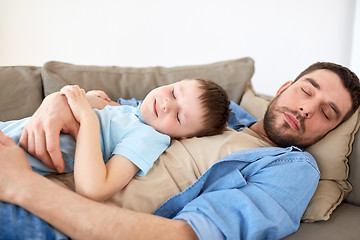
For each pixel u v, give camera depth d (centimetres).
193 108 109
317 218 92
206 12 234
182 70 151
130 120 97
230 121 134
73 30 225
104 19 227
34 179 69
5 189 66
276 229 78
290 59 240
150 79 145
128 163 85
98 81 136
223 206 78
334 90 104
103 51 233
